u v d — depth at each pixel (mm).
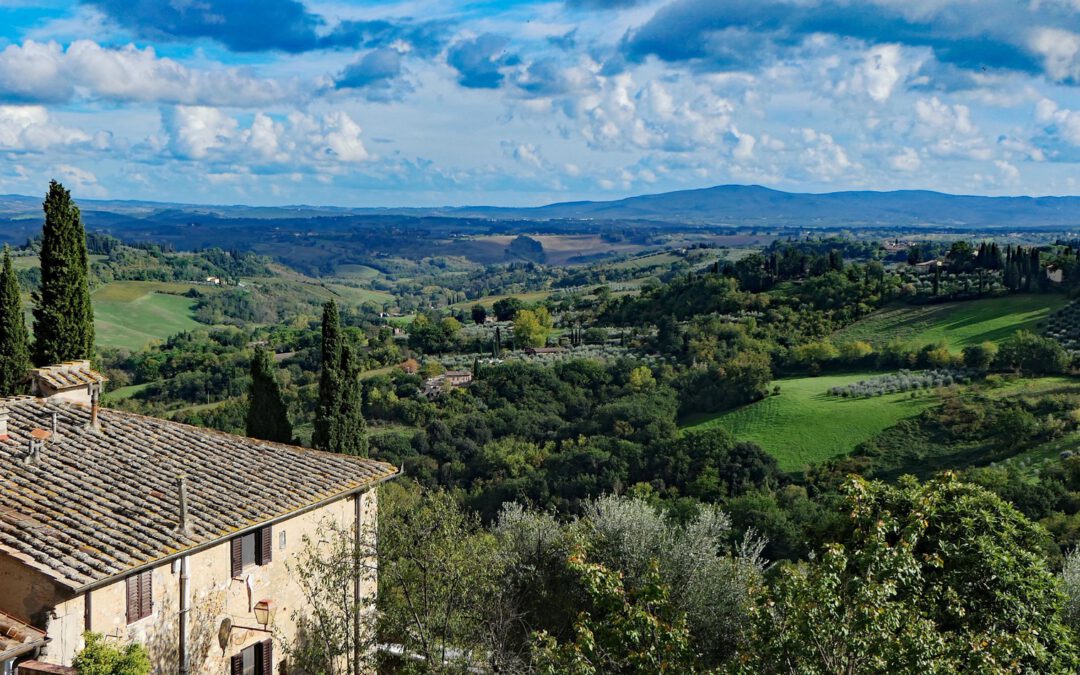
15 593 12438
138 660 12398
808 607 10820
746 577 21922
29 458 15500
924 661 10188
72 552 12742
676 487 68750
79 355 26594
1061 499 48219
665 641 11414
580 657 11227
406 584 16156
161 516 14617
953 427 74938
